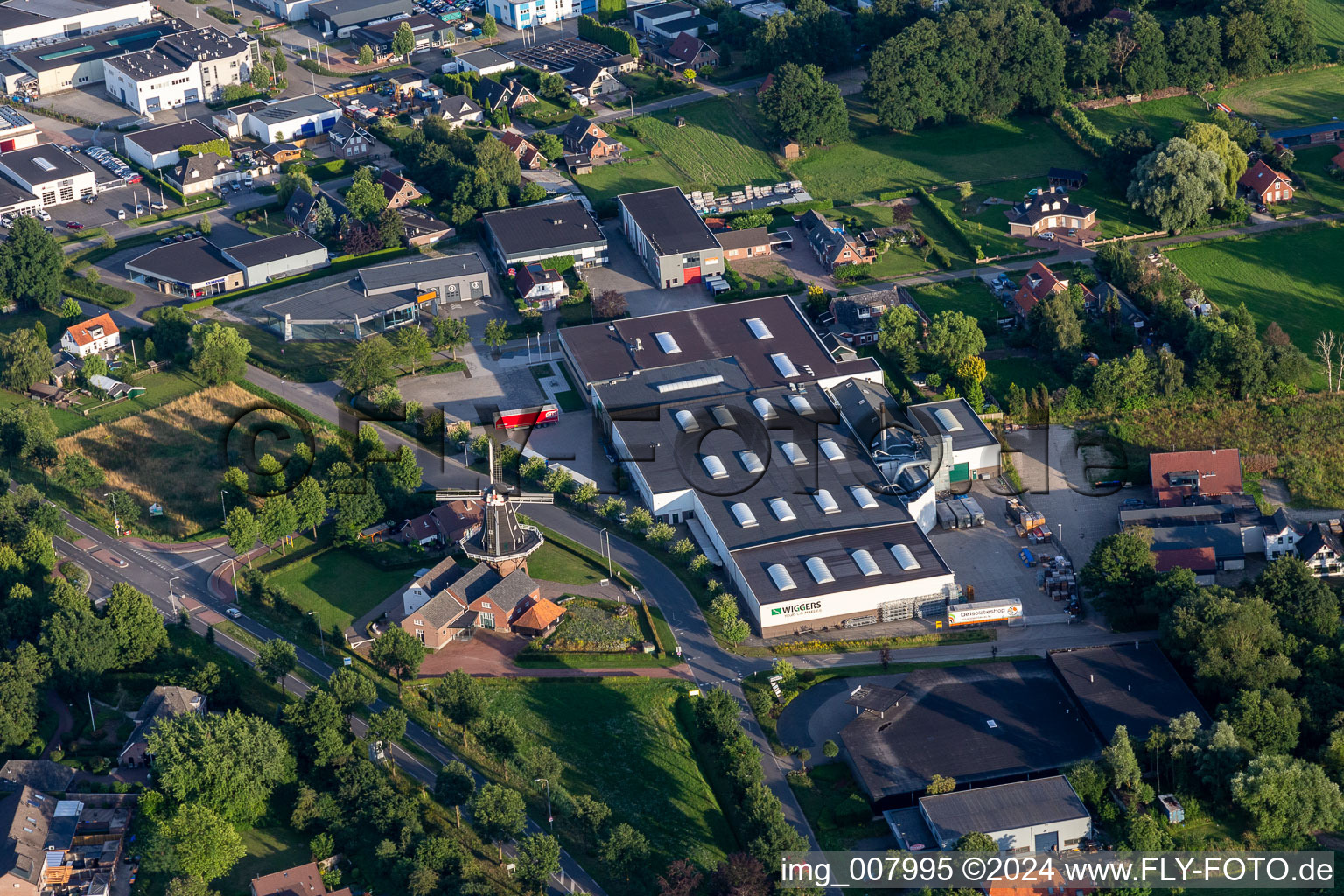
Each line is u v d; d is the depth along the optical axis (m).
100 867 189.12
